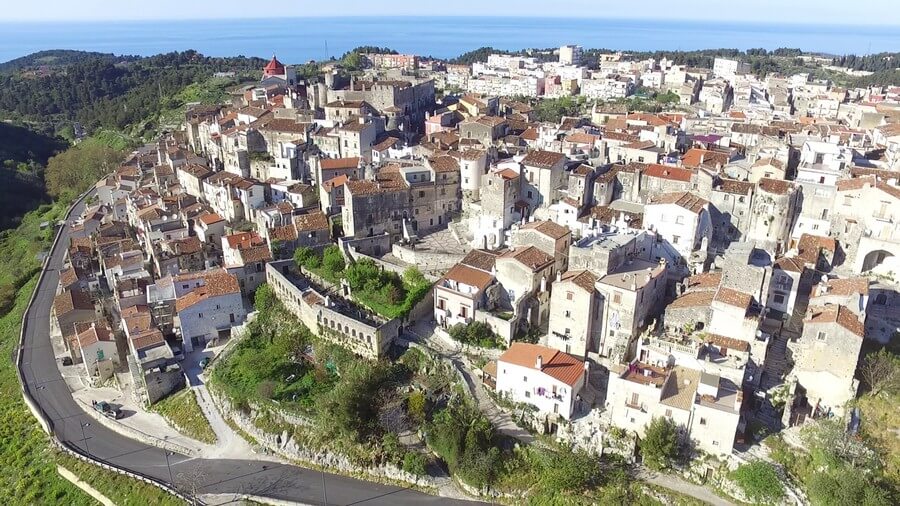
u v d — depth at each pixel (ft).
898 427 263.90
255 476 303.68
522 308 338.95
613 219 394.32
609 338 314.96
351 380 315.78
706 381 263.49
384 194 436.35
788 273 303.27
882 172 383.04
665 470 269.44
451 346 342.03
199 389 359.46
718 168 424.87
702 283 325.21
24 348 428.15
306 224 441.68
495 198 414.21
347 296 385.50
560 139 536.01
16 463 331.98
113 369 394.52
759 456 260.83
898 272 330.13
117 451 326.24
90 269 490.08
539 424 290.76
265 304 406.82
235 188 499.51
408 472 293.43
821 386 273.95
